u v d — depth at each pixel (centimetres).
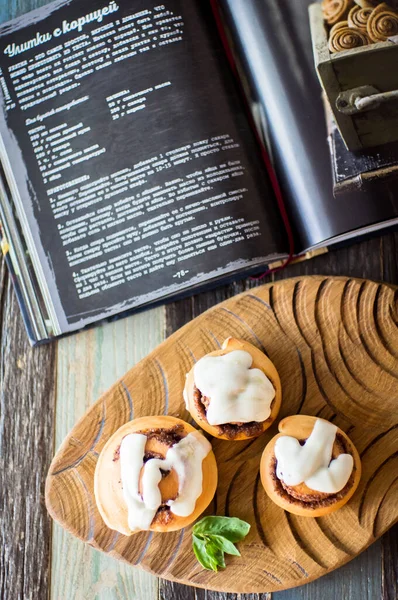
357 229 60
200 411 57
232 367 56
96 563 62
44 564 62
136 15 62
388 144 60
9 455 63
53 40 62
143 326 64
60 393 64
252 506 58
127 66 62
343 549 57
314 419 57
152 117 61
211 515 58
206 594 60
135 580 61
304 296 60
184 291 63
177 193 61
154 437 56
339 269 63
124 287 62
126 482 55
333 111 61
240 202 61
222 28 62
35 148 63
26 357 64
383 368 59
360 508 57
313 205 61
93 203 62
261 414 56
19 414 64
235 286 64
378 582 60
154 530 56
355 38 60
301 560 57
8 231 63
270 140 62
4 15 65
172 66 61
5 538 62
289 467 55
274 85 61
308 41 61
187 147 61
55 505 58
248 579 57
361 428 58
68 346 64
